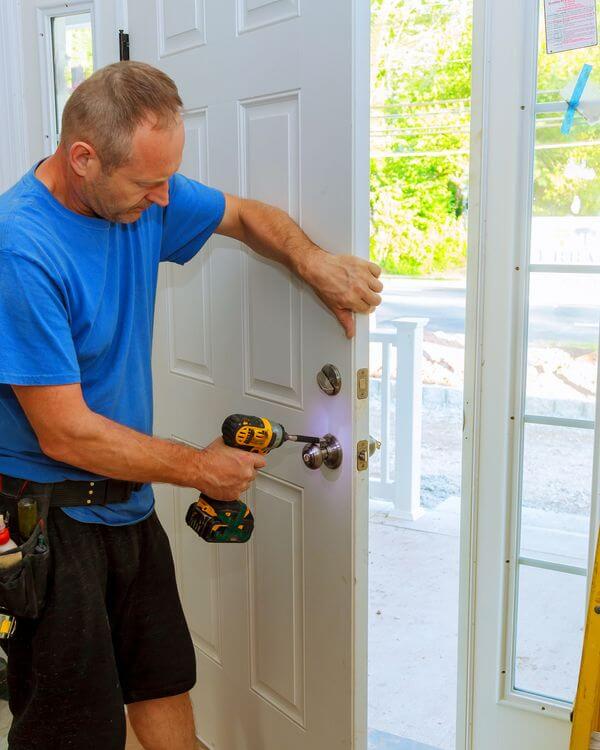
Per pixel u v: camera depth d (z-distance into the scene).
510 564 1.80
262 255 1.49
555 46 1.57
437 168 8.38
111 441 1.22
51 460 1.32
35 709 1.33
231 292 1.66
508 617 1.83
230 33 1.53
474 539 1.81
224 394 1.73
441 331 6.91
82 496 1.35
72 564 1.34
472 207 1.69
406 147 7.95
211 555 1.85
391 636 2.68
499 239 1.67
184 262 1.58
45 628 1.31
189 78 1.67
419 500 3.91
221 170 1.62
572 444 1.72
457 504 4.03
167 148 1.14
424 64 6.89
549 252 1.67
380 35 6.86
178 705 1.59
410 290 8.48
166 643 1.53
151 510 1.51
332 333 1.40
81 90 1.13
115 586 1.46
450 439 5.16
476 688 1.89
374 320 5.12
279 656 1.68
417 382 3.71
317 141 1.36
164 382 1.95
